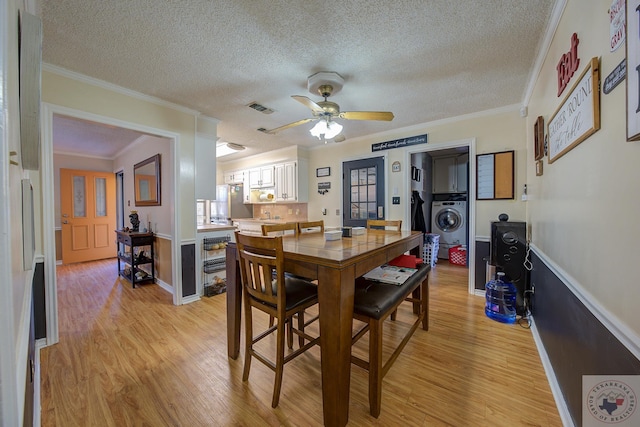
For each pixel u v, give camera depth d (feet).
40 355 6.50
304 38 5.90
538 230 7.47
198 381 5.57
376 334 4.62
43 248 6.90
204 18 5.28
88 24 5.44
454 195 18.34
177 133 9.77
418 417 4.63
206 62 6.88
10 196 1.68
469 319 8.46
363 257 4.92
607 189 3.35
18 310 2.10
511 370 5.89
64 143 14.75
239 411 4.77
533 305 7.95
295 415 4.70
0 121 1.48
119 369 5.96
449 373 5.80
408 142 12.46
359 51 6.39
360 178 14.28
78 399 5.02
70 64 6.98
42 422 4.49
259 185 18.33
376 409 4.60
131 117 8.56
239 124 11.89
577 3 4.36
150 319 8.63
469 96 9.04
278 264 4.66
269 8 5.00
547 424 4.46
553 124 5.75
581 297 4.03
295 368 6.04
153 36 5.84
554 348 5.44
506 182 9.88
